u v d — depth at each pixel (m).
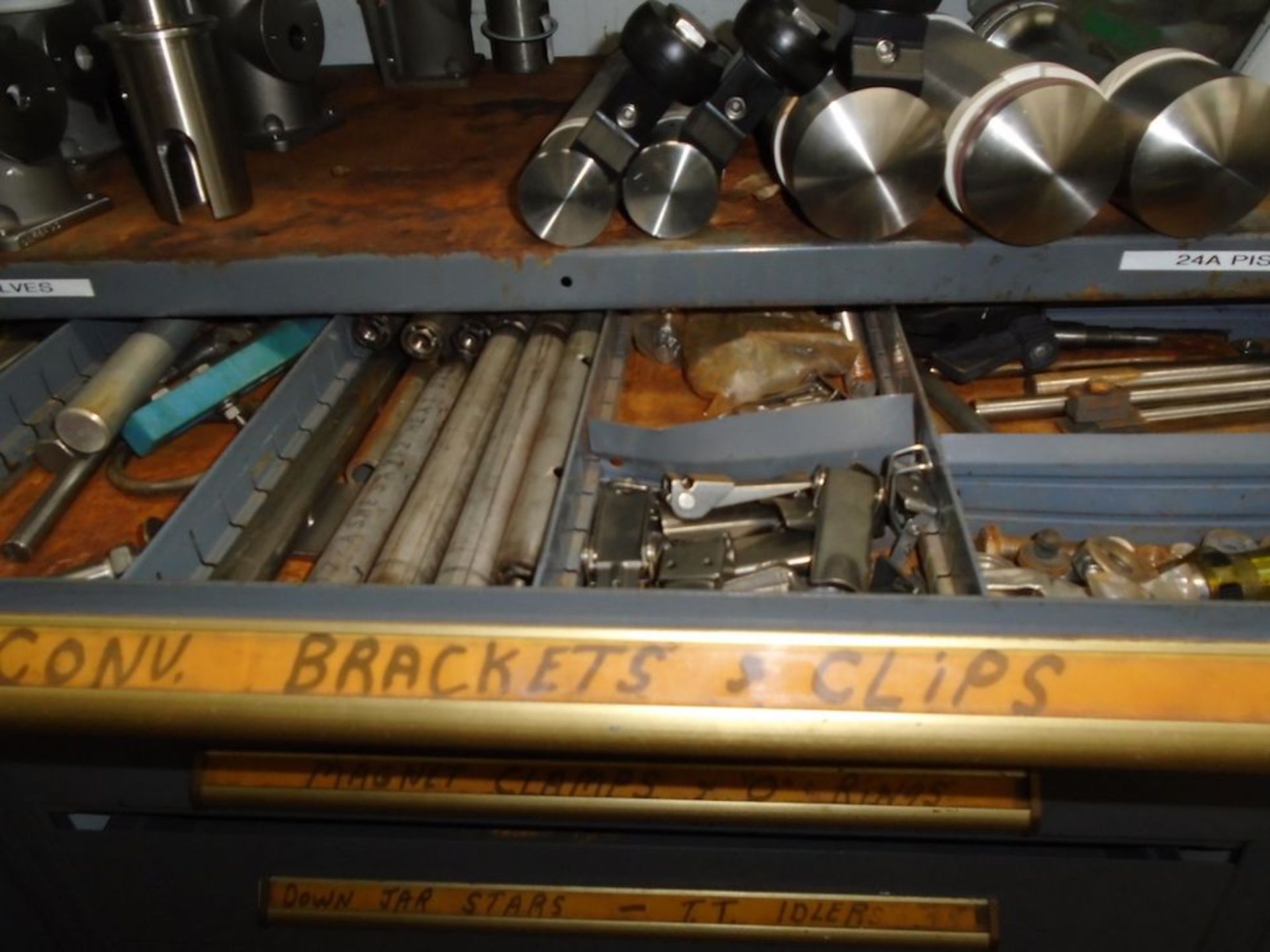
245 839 0.89
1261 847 0.79
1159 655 0.60
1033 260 0.75
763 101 0.71
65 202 0.84
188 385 0.92
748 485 0.82
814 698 0.60
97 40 0.94
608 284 0.78
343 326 1.02
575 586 0.74
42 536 0.84
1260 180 0.70
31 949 1.04
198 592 0.65
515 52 1.23
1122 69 0.75
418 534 0.79
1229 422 0.97
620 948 0.95
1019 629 0.62
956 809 0.77
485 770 0.80
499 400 0.96
